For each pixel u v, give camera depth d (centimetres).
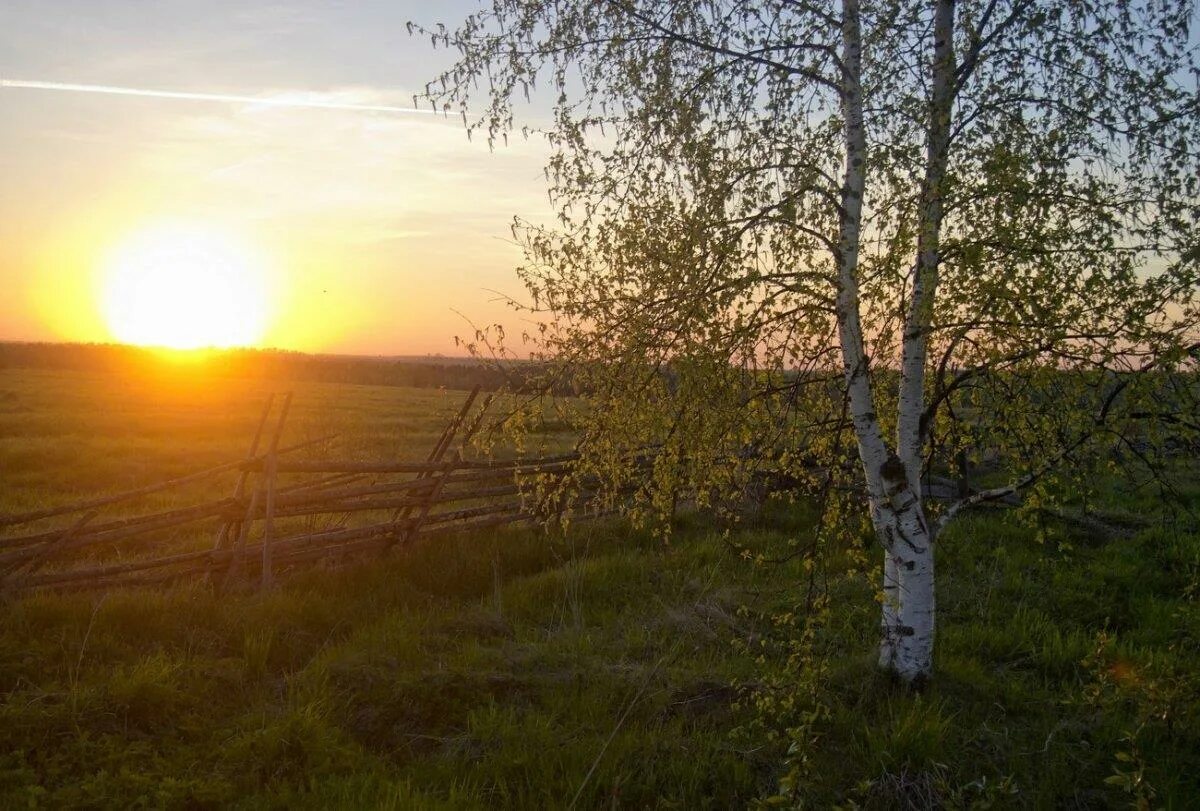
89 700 527
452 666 613
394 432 2503
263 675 625
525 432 562
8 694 527
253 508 816
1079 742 545
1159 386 475
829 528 566
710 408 556
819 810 476
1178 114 515
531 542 992
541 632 723
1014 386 564
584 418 565
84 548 968
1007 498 1241
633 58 570
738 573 902
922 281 509
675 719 568
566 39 571
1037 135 552
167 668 566
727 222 512
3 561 705
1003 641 713
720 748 525
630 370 539
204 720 542
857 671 620
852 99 563
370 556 923
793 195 521
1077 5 538
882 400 664
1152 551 983
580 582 834
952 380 602
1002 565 955
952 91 557
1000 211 494
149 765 489
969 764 516
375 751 534
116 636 641
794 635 689
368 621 743
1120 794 492
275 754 505
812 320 542
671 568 922
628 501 1125
